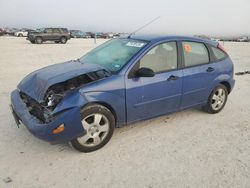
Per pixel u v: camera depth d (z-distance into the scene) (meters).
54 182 3.12
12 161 3.51
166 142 4.15
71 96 3.49
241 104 6.19
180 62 4.58
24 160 3.54
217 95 5.35
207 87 5.03
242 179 3.27
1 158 3.56
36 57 14.32
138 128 4.61
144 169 3.42
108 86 3.74
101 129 3.80
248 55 19.52
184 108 4.84
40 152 3.75
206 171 3.41
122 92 3.86
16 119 4.03
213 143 4.17
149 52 4.21
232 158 3.75
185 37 4.79
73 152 3.77
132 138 4.24
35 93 3.75
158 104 4.35
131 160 3.62
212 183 3.18
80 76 3.98
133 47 4.36
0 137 4.13
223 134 4.51
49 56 14.97
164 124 4.82
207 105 5.28
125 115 4.04
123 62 4.07
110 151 3.83
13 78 8.53
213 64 5.10
